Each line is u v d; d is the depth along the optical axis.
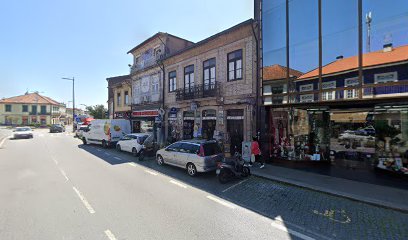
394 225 5.05
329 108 10.58
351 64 8.40
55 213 5.50
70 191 7.18
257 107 11.73
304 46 9.82
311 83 9.62
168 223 5.02
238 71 12.91
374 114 9.80
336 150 11.41
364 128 10.66
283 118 11.45
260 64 11.60
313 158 11.00
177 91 16.78
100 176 9.15
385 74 7.61
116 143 18.16
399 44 7.33
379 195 6.73
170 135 18.33
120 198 6.57
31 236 4.42
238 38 12.73
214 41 14.15
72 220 5.12
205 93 14.52
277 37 10.86
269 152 11.40
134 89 24.34
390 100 7.76
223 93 13.57
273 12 11.02
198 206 6.07
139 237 4.39
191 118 16.17
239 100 12.59
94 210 5.69
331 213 5.70
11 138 28.20
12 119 61.50
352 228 4.91
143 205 6.06
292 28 10.25
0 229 4.70
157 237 4.41
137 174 9.56
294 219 5.34
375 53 7.80
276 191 7.44
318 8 9.30
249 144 11.12
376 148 9.66
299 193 7.23
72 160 12.85
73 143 22.34
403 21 7.24
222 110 13.49
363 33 8.07
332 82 8.95
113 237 4.39
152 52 21.97
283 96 10.55
